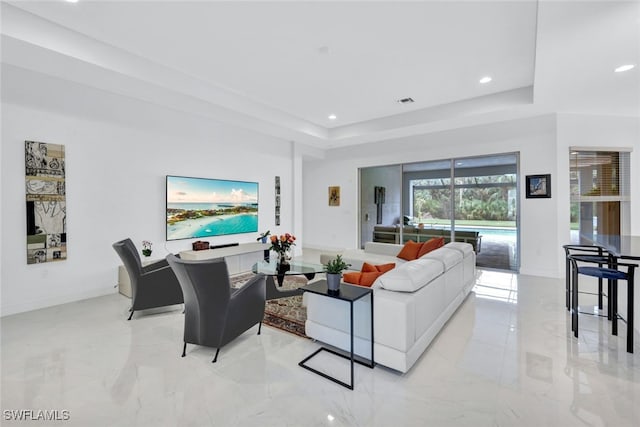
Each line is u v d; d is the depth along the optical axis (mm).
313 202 7961
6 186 3137
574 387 1919
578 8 2117
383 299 2092
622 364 2182
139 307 3041
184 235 4723
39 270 3365
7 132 3131
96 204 3795
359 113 5285
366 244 5184
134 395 1867
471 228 5617
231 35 2908
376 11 2537
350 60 3396
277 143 6398
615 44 2598
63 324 2949
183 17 2627
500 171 5277
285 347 2496
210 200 5098
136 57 3273
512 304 3523
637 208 4508
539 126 4762
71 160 3576
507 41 2998
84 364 2221
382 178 6777
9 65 3127
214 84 4043
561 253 4656
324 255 4906
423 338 2303
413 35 2896
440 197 5961
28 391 1901
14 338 2643
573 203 4652
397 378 2045
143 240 4254
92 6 2471
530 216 4898
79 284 3660
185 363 2242
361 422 1641
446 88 4199
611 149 4508
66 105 3529
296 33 2873
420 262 2525
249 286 2578
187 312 2365
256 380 2027
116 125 3975
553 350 2408
